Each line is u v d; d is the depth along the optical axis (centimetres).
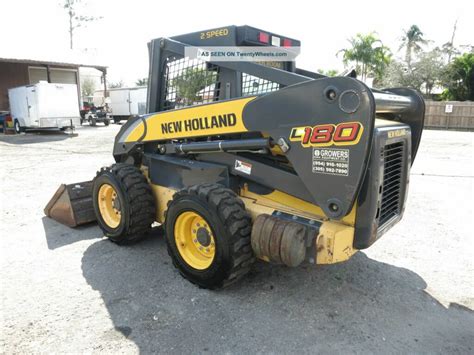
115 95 2791
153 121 402
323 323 290
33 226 500
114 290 335
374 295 331
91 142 1480
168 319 292
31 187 712
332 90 252
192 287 340
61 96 1744
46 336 272
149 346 262
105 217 443
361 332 280
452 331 283
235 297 324
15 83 2334
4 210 568
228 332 278
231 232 301
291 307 310
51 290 335
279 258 286
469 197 653
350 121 247
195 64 377
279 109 285
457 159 1048
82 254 411
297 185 302
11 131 1914
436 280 360
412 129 357
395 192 319
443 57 3153
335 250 274
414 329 285
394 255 415
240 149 326
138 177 415
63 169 893
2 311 302
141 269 376
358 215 278
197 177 376
